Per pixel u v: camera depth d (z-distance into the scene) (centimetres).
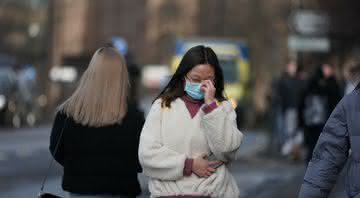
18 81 6738
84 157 1032
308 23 4272
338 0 8219
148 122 1004
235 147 983
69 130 1036
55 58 10425
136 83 2867
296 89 3553
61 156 1055
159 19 12081
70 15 11775
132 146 1038
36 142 4800
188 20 11512
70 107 1041
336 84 2750
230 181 1008
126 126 1036
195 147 991
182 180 986
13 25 9969
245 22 9444
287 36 8838
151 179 1005
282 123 3644
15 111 6600
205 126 979
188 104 1003
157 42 12138
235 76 6556
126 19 12519
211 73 1005
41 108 8425
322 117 2734
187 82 1001
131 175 1039
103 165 1030
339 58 7706
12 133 5766
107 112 1031
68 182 1037
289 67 3606
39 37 9912
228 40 6594
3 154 3884
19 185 2641
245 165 3341
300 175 2961
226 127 976
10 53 9888
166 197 988
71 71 7262
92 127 1033
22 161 3516
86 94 1038
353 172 912
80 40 12012
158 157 987
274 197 2320
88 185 1028
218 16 10088
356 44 7981
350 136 915
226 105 1005
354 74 1978
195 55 1001
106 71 1040
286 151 3572
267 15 9019
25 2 10006
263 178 2870
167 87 1017
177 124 991
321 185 938
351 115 916
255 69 8812
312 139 2781
